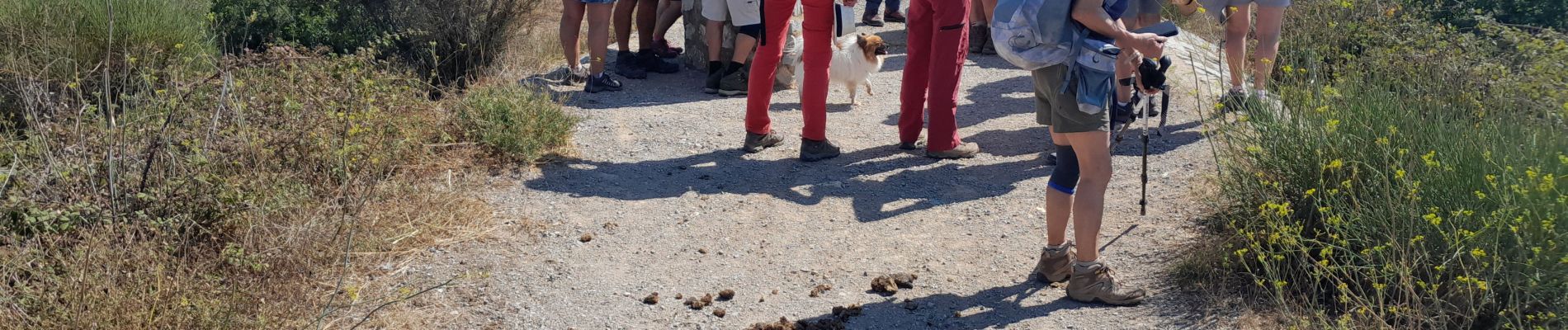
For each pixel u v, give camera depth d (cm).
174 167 439
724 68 830
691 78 845
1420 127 402
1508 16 792
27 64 543
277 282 396
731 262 459
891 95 771
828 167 592
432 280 431
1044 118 394
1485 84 430
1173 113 650
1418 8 695
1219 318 380
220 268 406
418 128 586
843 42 724
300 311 381
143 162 438
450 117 608
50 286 357
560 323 400
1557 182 337
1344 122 418
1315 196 411
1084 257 398
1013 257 452
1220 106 474
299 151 504
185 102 512
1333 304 378
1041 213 501
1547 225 328
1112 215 491
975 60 871
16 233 396
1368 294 377
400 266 443
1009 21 364
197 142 462
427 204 501
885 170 584
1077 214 389
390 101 587
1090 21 350
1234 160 457
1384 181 384
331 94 570
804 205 530
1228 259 404
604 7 770
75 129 452
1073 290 403
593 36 773
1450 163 380
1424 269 365
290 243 420
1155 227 469
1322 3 600
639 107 741
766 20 590
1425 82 445
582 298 422
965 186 548
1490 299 341
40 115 505
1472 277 340
